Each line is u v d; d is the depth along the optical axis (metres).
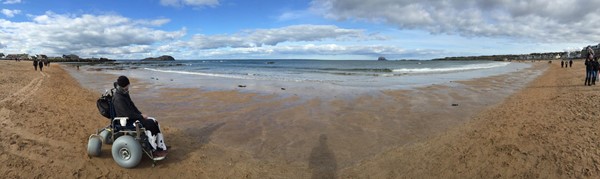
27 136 7.00
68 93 14.95
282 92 14.91
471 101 12.27
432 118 9.16
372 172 5.40
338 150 6.45
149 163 5.65
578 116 8.38
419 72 36.75
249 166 5.68
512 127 7.71
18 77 24.61
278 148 6.59
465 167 5.47
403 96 13.48
